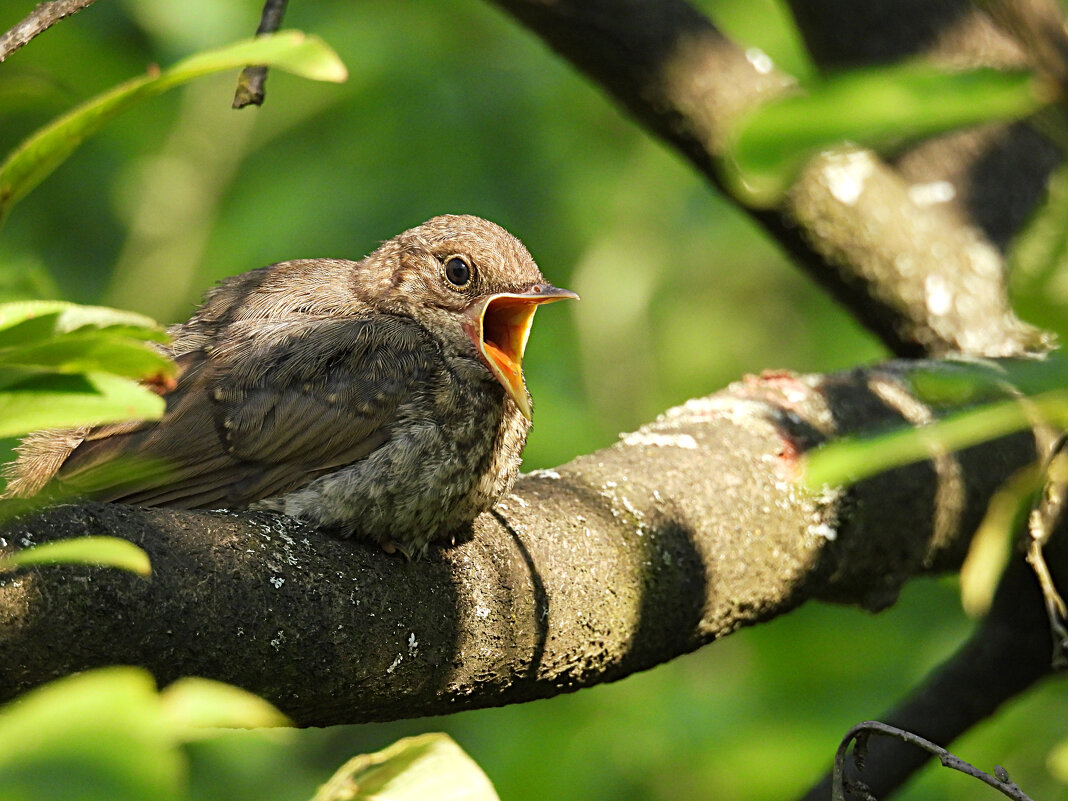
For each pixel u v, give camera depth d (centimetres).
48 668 455
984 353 937
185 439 692
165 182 1362
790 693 1217
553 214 1382
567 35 920
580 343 1448
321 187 1321
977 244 1010
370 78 1329
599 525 650
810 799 832
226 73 1350
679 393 1494
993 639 855
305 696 534
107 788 206
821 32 1055
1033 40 300
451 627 574
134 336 300
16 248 1252
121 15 1232
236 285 775
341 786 400
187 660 491
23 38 427
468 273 764
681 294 1548
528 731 1239
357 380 702
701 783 1173
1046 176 1055
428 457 686
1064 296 336
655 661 671
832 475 363
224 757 1180
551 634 609
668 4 940
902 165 1055
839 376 825
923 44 1025
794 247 973
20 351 292
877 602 789
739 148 286
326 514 665
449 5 1373
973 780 1035
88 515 485
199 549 505
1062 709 1035
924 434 362
